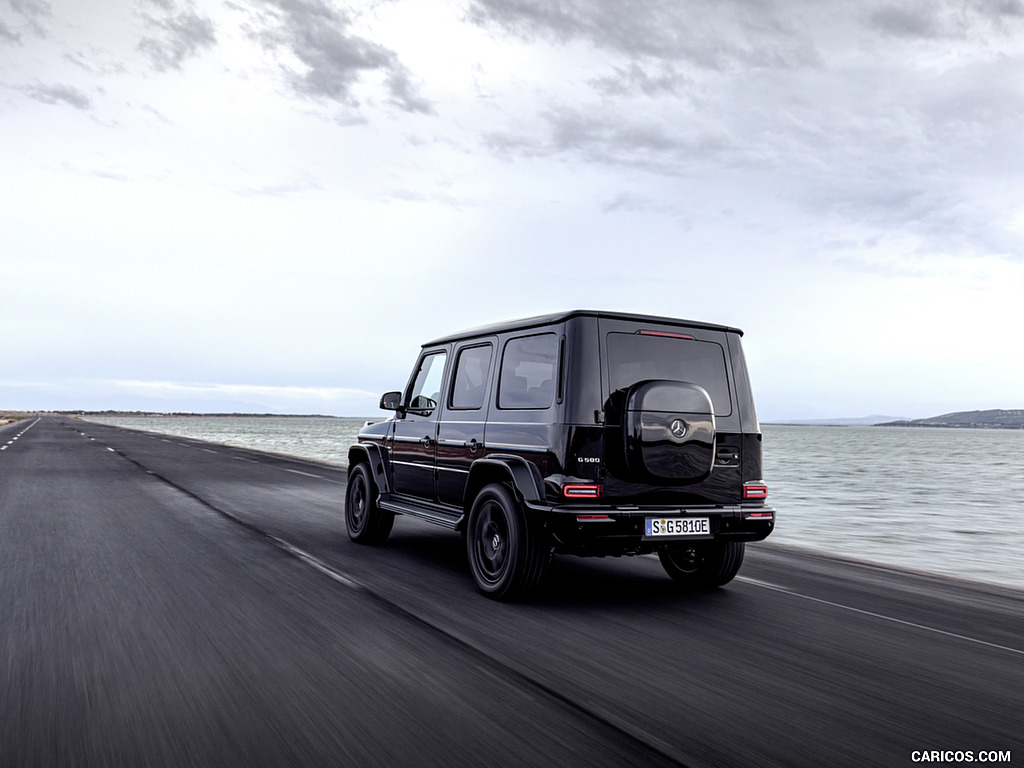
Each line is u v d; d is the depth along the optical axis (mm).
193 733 2969
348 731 3006
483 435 5957
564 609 5273
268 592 5531
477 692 3486
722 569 6023
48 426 70438
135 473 16781
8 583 5727
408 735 2977
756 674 3881
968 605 5859
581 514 4973
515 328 5855
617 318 5332
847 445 88000
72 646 4125
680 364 5551
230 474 17281
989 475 30859
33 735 2936
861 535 11977
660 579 6578
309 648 4145
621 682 3686
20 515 9586
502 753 2824
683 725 3152
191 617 4773
